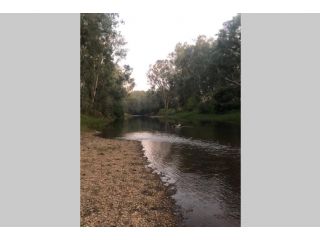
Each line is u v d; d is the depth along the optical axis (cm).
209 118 6638
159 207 1127
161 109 11775
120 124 5522
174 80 9769
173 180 1487
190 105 8425
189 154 2188
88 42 3969
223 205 1153
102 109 6028
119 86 6906
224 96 6291
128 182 1425
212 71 6197
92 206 1105
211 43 8150
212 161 1938
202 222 999
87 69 4741
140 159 1991
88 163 1811
